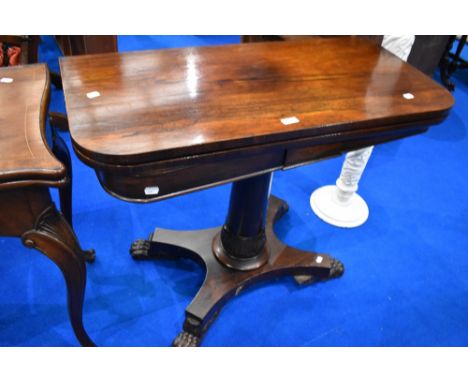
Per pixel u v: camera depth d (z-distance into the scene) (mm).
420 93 850
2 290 1234
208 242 1312
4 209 677
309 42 1045
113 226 1465
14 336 1130
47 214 712
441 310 1295
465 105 2408
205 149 661
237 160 732
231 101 769
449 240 1531
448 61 2582
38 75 858
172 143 641
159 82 809
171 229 1469
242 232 1178
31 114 744
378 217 1602
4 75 848
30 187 655
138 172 642
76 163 1719
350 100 803
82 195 1574
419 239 1525
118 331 1162
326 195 1630
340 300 1296
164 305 1237
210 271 1224
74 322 945
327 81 867
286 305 1269
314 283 1336
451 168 1901
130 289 1270
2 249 1343
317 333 1204
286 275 1307
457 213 1655
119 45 2637
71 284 827
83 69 829
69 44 1573
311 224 1546
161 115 709
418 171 1862
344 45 1044
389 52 1026
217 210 1571
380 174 1823
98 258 1351
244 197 1097
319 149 801
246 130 690
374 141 854
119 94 756
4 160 633
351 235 1517
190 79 831
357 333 1213
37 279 1271
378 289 1338
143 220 1499
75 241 786
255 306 1259
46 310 1196
